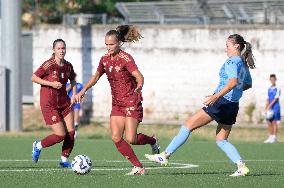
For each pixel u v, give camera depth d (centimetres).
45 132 8400
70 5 12569
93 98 9462
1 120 8400
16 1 8388
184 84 9262
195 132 8444
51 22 12756
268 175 3600
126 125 3491
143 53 9394
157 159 3528
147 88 9388
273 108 7725
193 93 9238
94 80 3584
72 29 9675
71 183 3194
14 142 6944
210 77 9181
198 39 9194
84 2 12406
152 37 9356
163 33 9312
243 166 3497
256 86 8881
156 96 9356
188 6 10056
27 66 10425
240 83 3447
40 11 12744
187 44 9238
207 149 6444
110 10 12375
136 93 3481
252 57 3512
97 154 5669
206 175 3578
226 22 9938
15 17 8394
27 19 12838
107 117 9419
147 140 3706
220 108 3441
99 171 3922
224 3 9781
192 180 3312
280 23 9519
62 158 4162
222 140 3534
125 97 3478
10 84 8419
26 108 9862
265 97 8869
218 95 3375
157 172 3803
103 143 6950
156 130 8956
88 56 9594
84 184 3156
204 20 10000
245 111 8881
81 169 3572
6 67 8412
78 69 9650
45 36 9844
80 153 5759
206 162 4991
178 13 10138
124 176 3484
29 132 8375
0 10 8862
